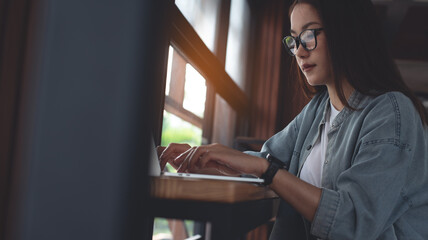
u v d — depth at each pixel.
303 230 1.30
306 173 1.31
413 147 1.01
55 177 0.59
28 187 0.58
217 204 0.66
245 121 3.90
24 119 0.59
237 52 3.39
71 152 0.59
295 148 1.40
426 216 1.06
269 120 3.92
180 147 1.17
